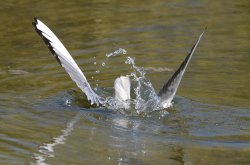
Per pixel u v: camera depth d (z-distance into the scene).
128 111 11.16
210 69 13.43
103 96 11.99
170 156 9.44
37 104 11.55
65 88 12.37
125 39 15.36
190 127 10.52
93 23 16.47
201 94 11.98
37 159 9.41
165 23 16.44
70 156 9.51
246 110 11.17
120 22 16.58
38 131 10.39
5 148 9.78
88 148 9.75
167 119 10.80
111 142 9.95
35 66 13.62
